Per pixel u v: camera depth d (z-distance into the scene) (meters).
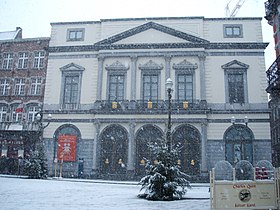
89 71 35.50
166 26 34.94
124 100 33.81
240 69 33.66
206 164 31.34
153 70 34.25
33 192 15.48
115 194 16.23
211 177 10.52
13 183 20.56
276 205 10.16
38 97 36.41
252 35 34.50
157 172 14.87
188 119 32.06
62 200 12.90
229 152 31.94
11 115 36.75
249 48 34.03
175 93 33.38
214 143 32.03
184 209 11.30
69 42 36.75
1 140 34.84
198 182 30.80
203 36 34.84
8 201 11.95
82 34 36.81
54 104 35.19
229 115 32.50
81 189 18.45
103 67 35.09
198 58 34.03
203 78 33.38
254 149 31.55
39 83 37.03
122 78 34.69
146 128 32.97
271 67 22.23
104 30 36.41
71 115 34.50
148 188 14.73
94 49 35.91
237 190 10.27
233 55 34.03
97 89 34.53
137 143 32.84
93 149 33.19
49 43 37.16
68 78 35.88
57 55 36.50
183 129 32.47
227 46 34.12
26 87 37.03
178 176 15.36
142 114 32.69
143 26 35.12
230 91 33.41
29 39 38.31
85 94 35.00
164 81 33.84
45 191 16.22
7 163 34.06
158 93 33.62
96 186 21.67
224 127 32.31
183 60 34.19
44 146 34.03
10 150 34.56
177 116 32.25
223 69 33.78
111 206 11.61
